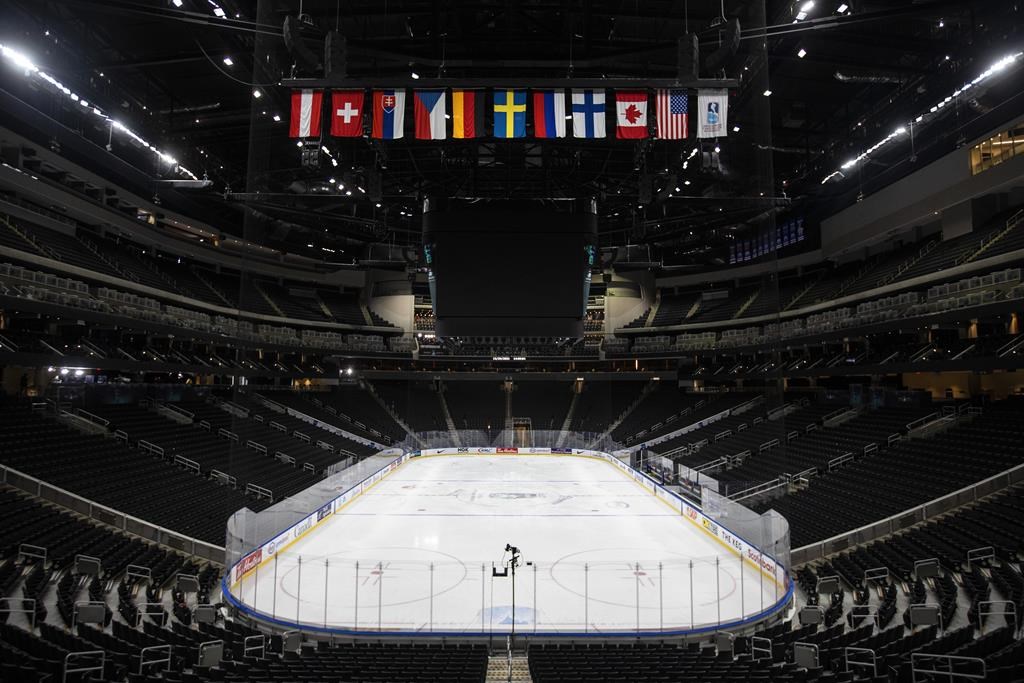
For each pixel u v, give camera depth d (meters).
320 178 31.98
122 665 11.57
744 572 22.05
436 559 23.66
